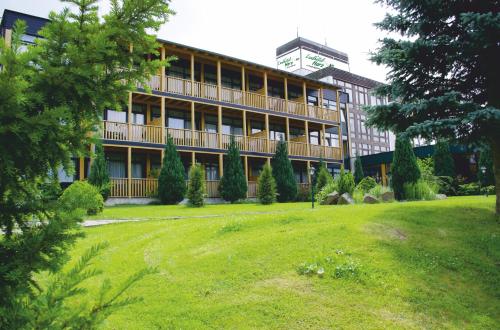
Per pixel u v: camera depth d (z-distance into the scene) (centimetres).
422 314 516
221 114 2189
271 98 2412
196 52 2028
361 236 741
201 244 761
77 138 224
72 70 214
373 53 1011
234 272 612
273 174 2253
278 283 574
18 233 216
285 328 467
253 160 2502
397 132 1059
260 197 1862
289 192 2216
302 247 691
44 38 231
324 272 602
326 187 1777
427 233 795
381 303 530
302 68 4459
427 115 958
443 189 2109
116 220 1102
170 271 629
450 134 945
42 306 188
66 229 206
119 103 260
